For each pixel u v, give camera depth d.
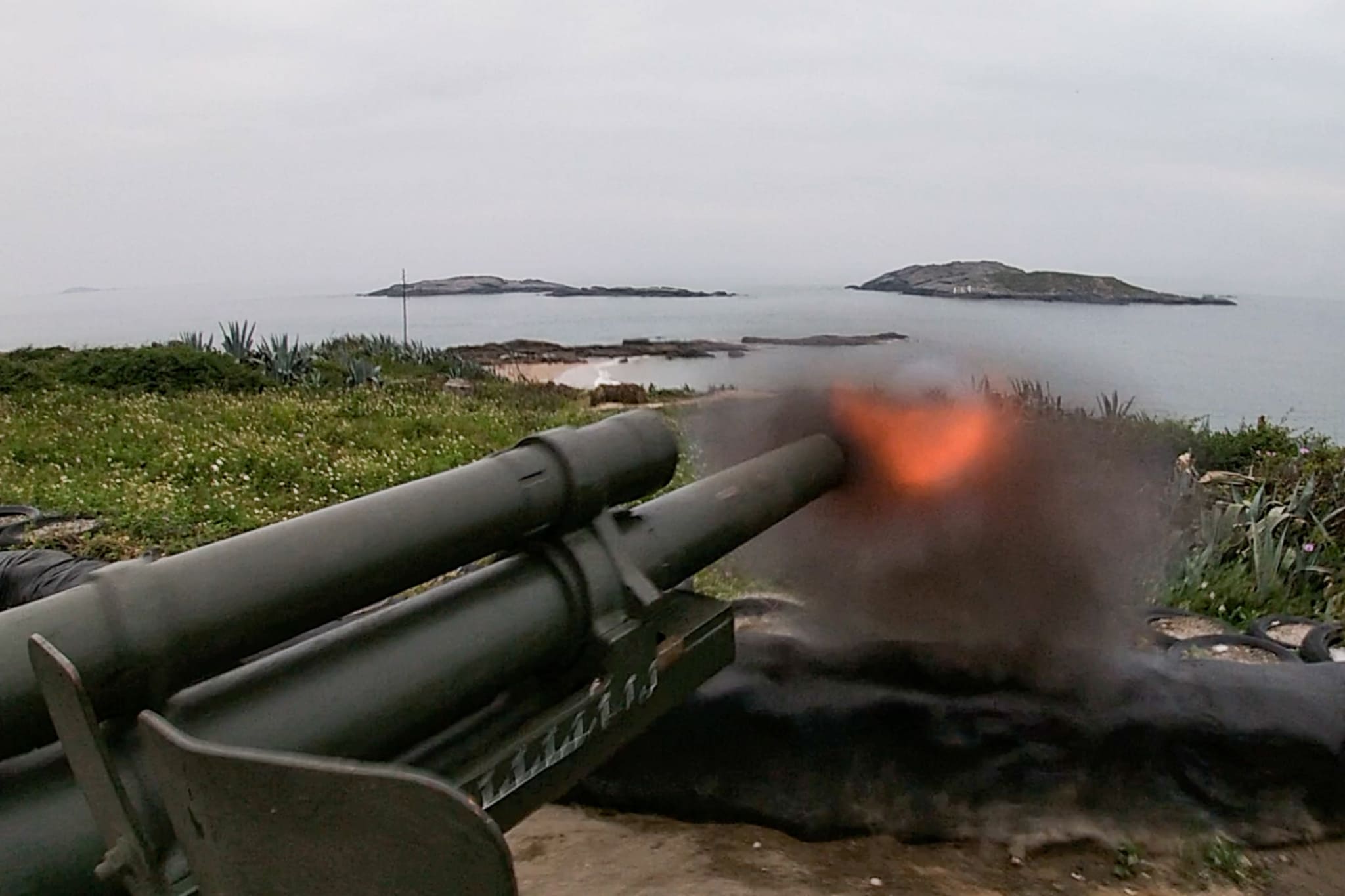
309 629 1.22
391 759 1.30
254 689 1.12
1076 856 2.32
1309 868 2.26
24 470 6.47
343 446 7.43
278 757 0.75
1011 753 2.39
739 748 2.46
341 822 0.75
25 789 0.95
